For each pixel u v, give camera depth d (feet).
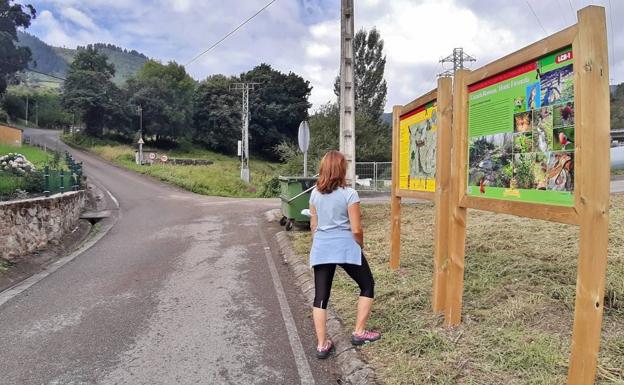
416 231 26.58
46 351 13.58
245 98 148.46
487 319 13.26
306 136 39.37
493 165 11.73
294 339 14.35
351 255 12.51
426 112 16.33
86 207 54.13
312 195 13.16
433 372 10.81
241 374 12.05
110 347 13.84
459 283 13.12
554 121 9.53
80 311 17.25
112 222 43.50
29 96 310.24
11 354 13.41
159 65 271.28
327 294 12.91
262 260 25.85
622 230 21.30
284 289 19.98
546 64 9.78
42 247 29.27
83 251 29.53
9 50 216.33
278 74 268.00
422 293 16.11
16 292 20.04
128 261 26.13
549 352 10.94
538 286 14.94
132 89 239.71
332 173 12.71
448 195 14.38
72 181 48.91
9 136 132.16
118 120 224.53
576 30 8.73
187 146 259.39
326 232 12.67
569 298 13.65
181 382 11.62
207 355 13.23
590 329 8.57
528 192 10.39
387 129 132.67
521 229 22.82
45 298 19.06
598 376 9.76
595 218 8.45
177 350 13.57
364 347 12.76
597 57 8.38
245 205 55.47
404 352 12.10
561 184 9.35
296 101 269.23
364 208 38.65
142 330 15.21
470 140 12.80
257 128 254.27
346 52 31.04
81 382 11.65
